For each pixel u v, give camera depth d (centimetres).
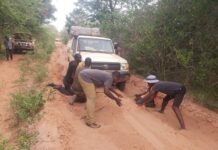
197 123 916
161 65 1430
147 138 736
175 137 765
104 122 817
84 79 761
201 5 1082
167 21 1287
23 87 1226
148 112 946
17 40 2656
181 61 1192
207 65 1084
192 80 1234
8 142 738
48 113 821
